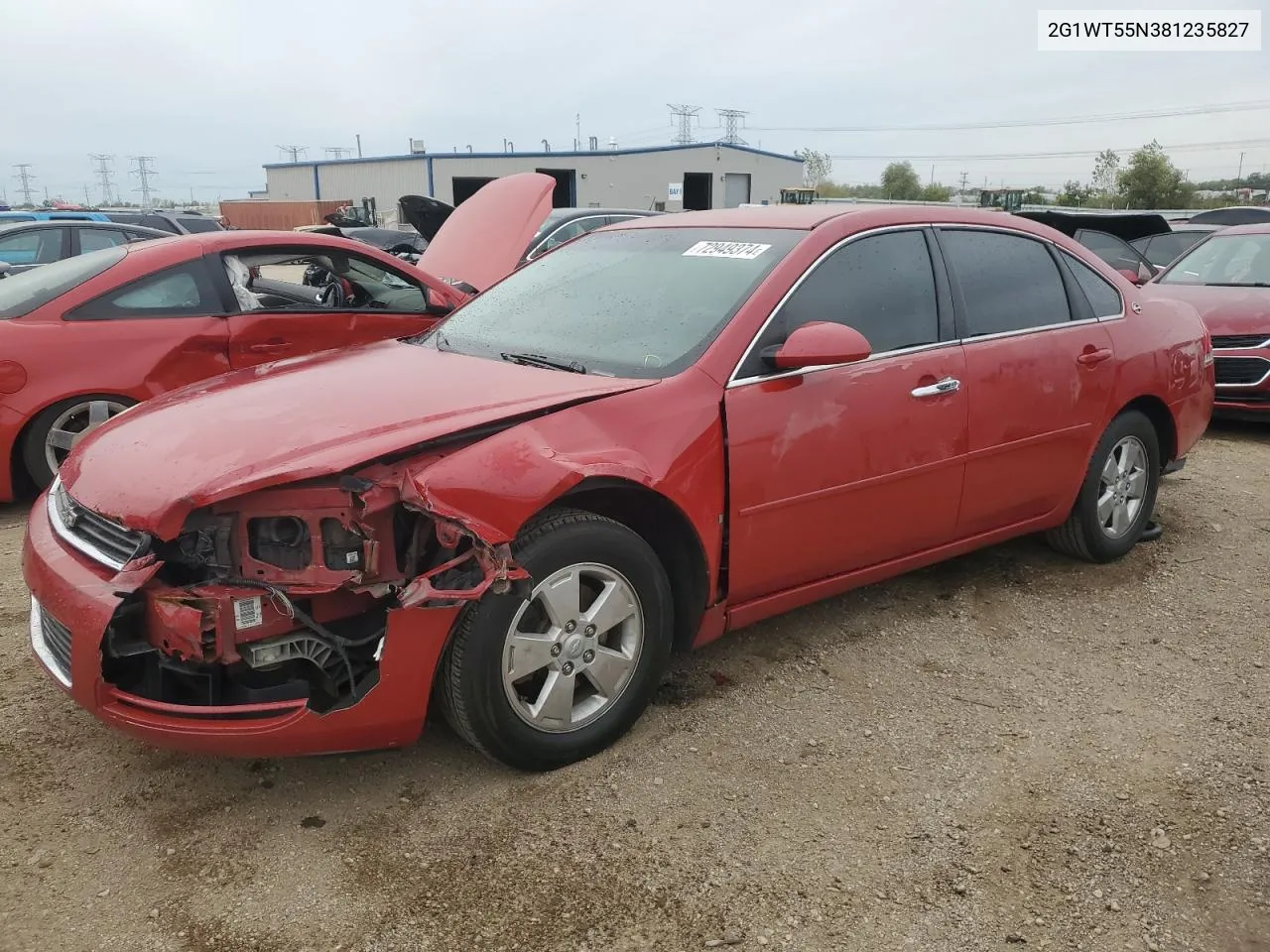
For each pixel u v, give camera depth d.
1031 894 2.48
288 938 2.30
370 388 3.10
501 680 2.74
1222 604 4.31
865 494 3.56
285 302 6.09
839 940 2.32
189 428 2.85
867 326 3.56
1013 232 4.21
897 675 3.62
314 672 2.69
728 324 3.27
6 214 14.41
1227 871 2.57
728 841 2.66
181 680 2.63
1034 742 3.18
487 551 2.58
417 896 2.44
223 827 2.71
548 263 4.29
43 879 2.50
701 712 3.33
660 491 2.95
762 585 3.39
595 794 2.86
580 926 2.35
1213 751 3.13
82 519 2.79
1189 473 6.52
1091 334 4.36
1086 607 4.27
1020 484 4.14
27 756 3.03
